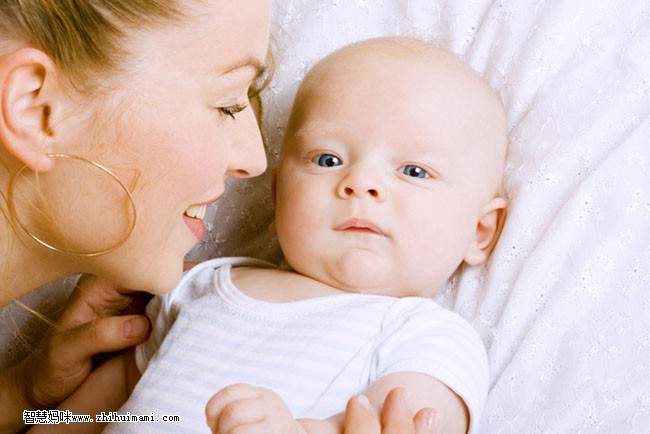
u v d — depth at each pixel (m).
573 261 1.28
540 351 1.24
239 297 1.29
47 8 0.90
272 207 1.56
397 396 1.04
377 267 1.28
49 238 1.04
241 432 0.88
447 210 1.31
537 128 1.39
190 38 0.95
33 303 1.54
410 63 1.37
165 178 1.00
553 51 1.43
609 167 1.30
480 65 1.50
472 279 1.37
